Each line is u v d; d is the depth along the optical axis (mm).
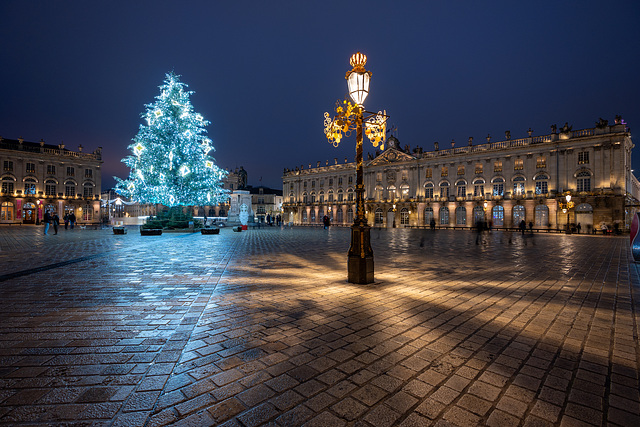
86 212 57344
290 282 6895
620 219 38000
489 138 49375
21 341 3555
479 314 4758
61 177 55312
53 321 4223
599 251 14227
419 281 7141
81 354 3250
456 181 52250
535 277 7746
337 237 22797
